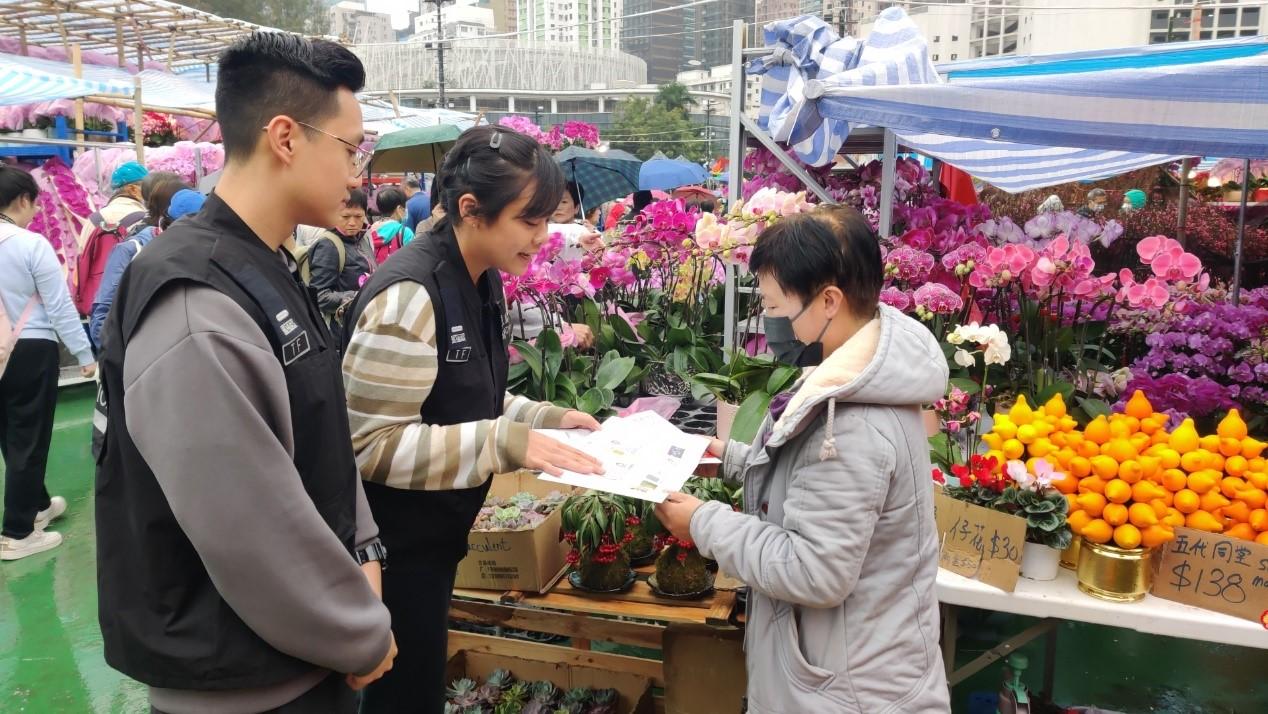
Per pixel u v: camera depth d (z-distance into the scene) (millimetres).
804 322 1321
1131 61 3936
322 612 1027
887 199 3457
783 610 1323
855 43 3021
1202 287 3320
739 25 3373
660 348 3193
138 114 6180
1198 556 1663
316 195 1105
